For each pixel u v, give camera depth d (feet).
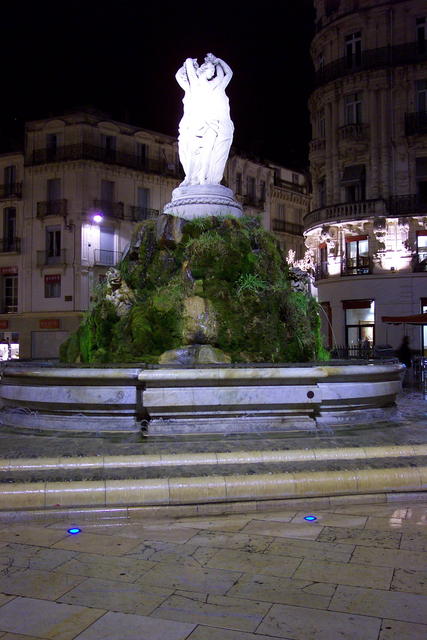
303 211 191.72
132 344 37.17
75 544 17.39
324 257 124.16
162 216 42.70
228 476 21.02
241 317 37.93
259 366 29.14
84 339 40.73
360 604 13.44
